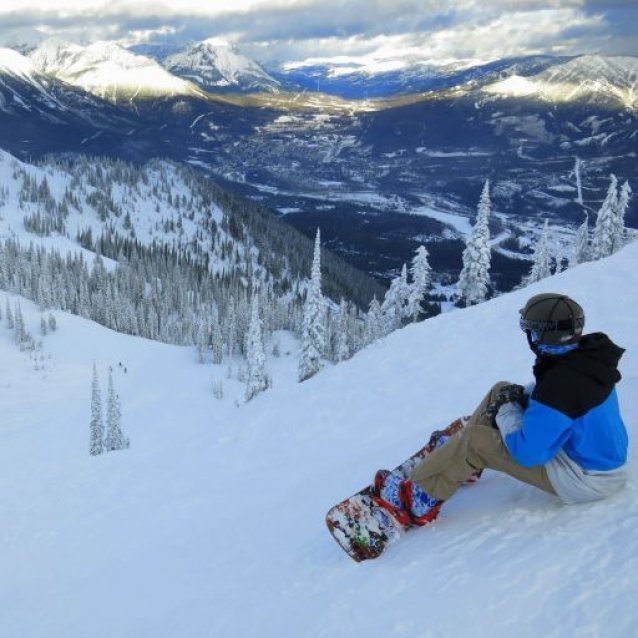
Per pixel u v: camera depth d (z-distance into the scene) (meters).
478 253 47.19
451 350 12.88
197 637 4.66
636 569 3.15
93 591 7.40
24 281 135.12
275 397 13.23
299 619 4.06
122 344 112.88
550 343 3.48
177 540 7.93
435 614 3.36
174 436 16.14
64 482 14.57
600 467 3.78
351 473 7.45
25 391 80.69
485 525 4.18
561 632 2.88
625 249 16.86
